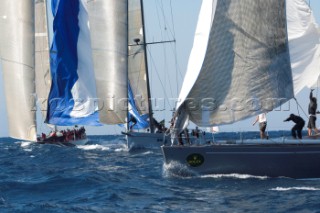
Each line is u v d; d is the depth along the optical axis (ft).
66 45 313.32
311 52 149.28
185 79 147.02
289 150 141.49
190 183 143.54
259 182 140.67
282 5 144.25
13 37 266.16
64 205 128.57
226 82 143.95
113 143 342.64
